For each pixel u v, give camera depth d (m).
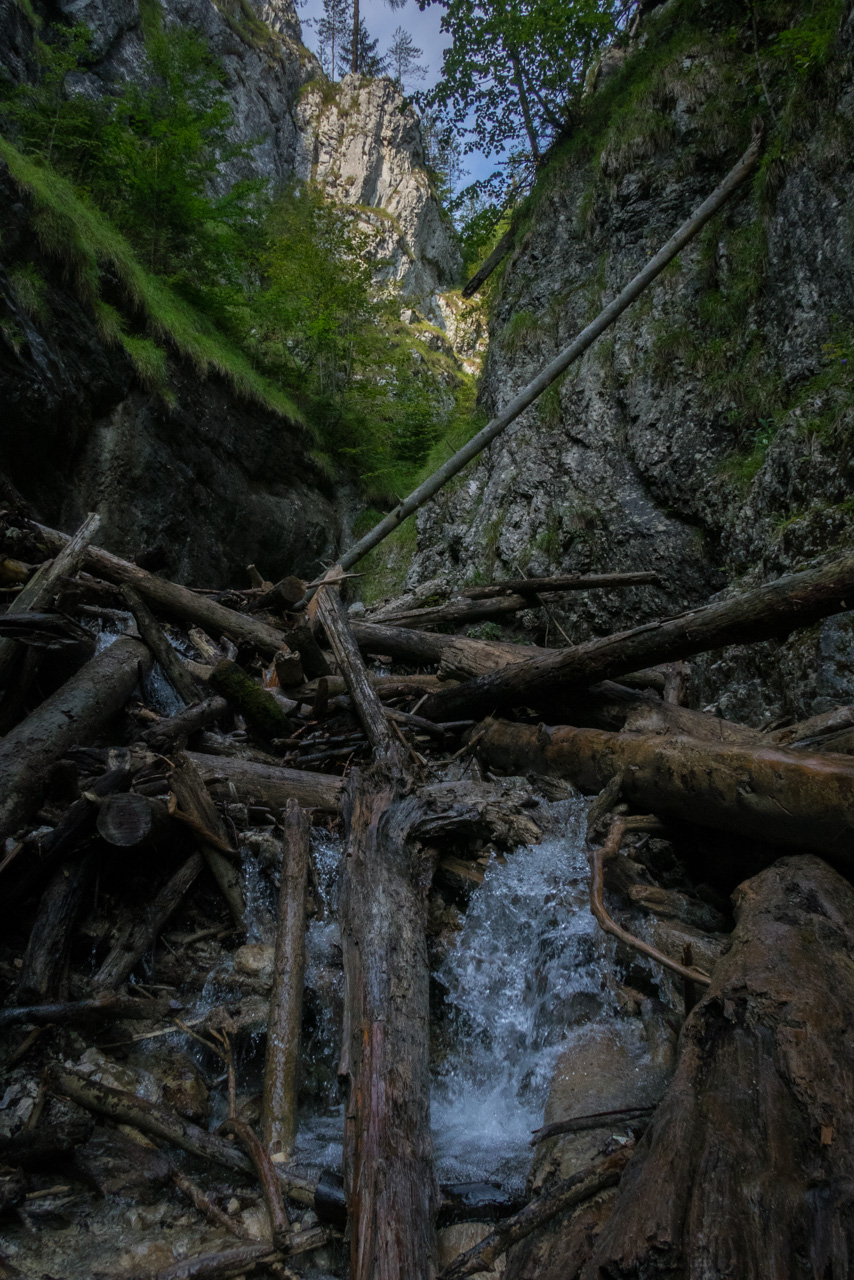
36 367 9.30
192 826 3.61
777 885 2.74
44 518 10.12
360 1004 2.52
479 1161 2.48
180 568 12.14
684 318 9.38
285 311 14.90
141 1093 2.61
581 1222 1.75
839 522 6.07
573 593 9.25
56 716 3.93
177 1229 2.14
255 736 5.21
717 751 3.37
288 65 29.81
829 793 2.83
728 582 7.71
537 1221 1.79
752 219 9.05
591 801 4.06
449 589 9.30
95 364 10.72
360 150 30.44
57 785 3.54
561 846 3.68
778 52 8.59
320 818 4.18
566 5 11.19
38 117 12.00
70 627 4.47
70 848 3.35
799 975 2.07
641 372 9.40
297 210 18.02
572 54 11.80
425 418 16.92
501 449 11.22
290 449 14.82
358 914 2.95
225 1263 1.94
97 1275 1.93
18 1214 2.15
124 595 5.99
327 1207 2.01
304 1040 3.00
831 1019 1.89
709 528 8.23
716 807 3.34
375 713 4.85
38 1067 2.65
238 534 13.39
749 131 9.51
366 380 16.78
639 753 3.78
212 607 6.37
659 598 8.63
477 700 5.13
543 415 10.59
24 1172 2.24
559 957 3.25
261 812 4.15
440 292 31.59
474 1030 3.22
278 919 3.17
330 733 5.29
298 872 3.41
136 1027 2.95
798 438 6.89
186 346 12.38
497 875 3.62
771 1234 1.43
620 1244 1.45
